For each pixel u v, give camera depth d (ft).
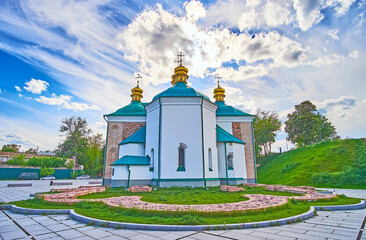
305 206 31.65
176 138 62.49
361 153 86.17
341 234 19.90
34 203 34.58
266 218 24.18
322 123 185.37
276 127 167.22
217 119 85.87
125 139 78.59
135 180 62.75
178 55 87.92
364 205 34.60
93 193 47.80
